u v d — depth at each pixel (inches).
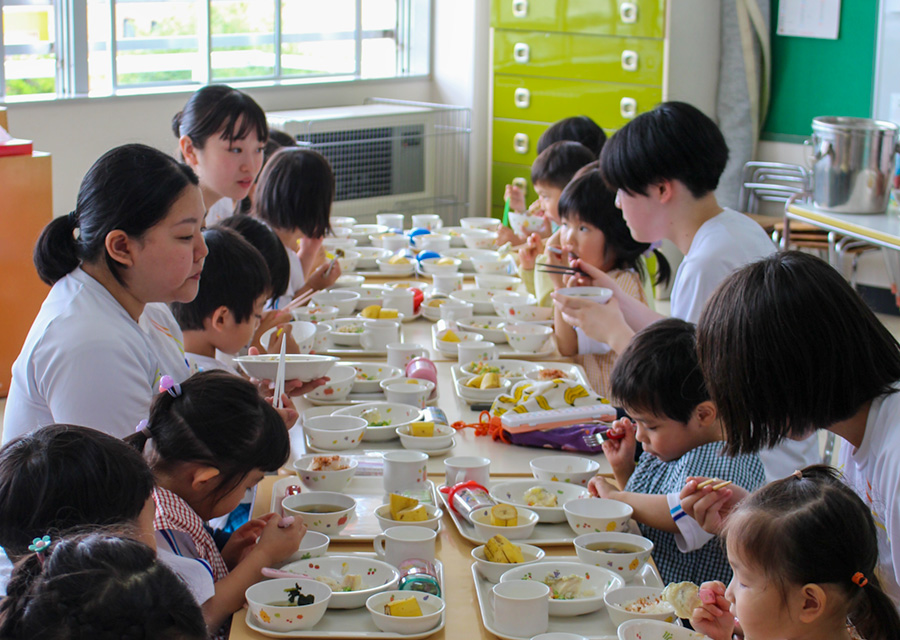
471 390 87.6
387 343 101.0
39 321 61.9
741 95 221.6
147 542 47.8
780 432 47.0
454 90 254.8
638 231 87.9
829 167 165.8
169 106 209.0
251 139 106.5
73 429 47.4
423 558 58.7
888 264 187.8
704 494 61.7
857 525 45.3
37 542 39.6
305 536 61.3
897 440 45.9
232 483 58.4
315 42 242.7
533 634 51.6
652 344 67.7
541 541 62.5
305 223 117.7
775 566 45.4
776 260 46.9
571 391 82.3
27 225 157.8
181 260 62.5
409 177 248.7
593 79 225.6
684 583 54.6
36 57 195.2
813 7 216.1
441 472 73.8
